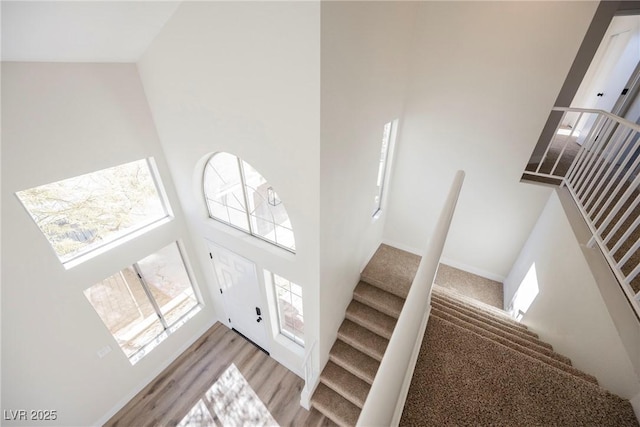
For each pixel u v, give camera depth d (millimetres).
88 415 3057
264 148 2182
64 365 2736
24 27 1661
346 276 3277
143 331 3627
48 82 2164
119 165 2812
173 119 2693
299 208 2268
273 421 3250
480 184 3652
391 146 3766
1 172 2084
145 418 3281
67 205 2598
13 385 2434
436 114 3480
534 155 4141
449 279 4258
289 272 2828
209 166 2947
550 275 2645
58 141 2324
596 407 1226
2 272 2211
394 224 4500
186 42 2082
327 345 3279
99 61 2363
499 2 2701
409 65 3309
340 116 2008
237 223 3189
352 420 3059
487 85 3092
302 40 1565
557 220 2850
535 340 2295
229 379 3682
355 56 1961
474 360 1412
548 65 2764
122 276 3250
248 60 1851
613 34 5348
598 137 2658
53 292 2529
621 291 1733
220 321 4535
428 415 1189
